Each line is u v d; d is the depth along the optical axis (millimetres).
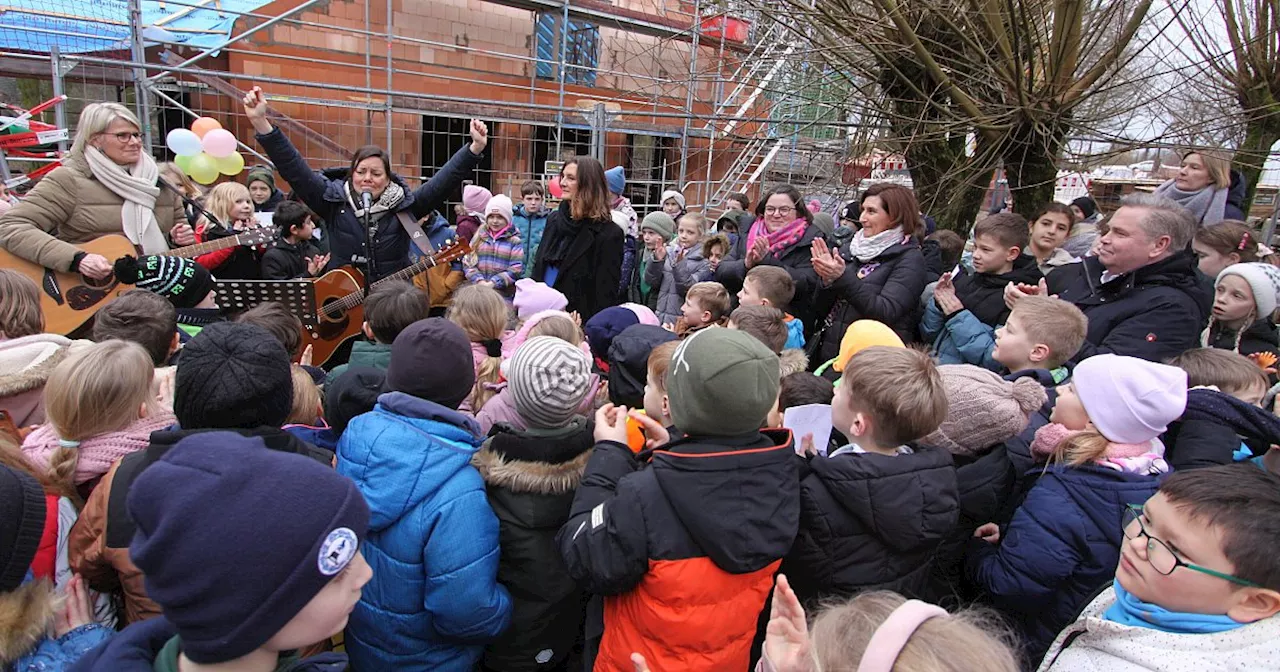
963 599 1841
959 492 1712
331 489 861
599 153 8031
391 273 3666
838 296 3230
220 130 5738
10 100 7266
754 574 1420
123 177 3176
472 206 6113
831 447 2062
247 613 793
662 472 1385
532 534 1643
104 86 7191
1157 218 2400
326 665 1000
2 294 1970
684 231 5082
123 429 1515
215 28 7879
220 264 3791
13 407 1748
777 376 1432
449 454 1581
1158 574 1065
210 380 1354
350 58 8844
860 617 896
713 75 9281
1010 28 4258
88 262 2975
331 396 1965
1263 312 2695
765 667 1036
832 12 4492
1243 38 5164
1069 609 1553
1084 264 2742
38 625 1062
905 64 4691
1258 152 4496
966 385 1827
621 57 10953
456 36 9578
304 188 3445
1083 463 1588
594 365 2738
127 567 1305
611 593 1444
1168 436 1938
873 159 6418
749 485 1366
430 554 1512
